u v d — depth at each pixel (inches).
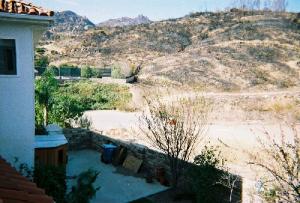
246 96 1380.4
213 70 2320.4
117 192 499.2
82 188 388.5
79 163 629.0
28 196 184.9
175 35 4010.8
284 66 2442.2
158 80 2114.9
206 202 415.5
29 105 395.9
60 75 2217.0
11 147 390.6
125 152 627.5
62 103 786.2
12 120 388.8
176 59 2721.5
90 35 4259.4
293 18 3885.3
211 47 3026.6
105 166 614.9
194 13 4982.8
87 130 736.3
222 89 1883.6
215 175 419.2
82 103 1443.2
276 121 1090.7
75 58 3420.3
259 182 351.3
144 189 511.8
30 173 385.4
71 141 713.6
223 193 426.6
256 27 3646.7
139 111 1336.1
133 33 4222.4
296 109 1208.2
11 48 383.2
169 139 498.3
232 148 650.2
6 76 381.7
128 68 2204.7
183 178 496.4
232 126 992.9
